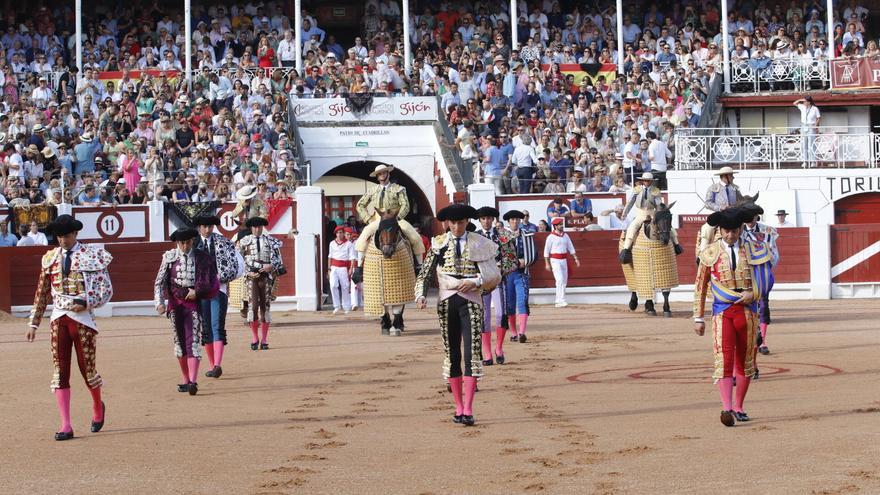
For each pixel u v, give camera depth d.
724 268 21.30
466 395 22.27
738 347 21.45
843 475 16.66
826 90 72.81
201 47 73.62
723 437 19.98
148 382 29.97
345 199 84.38
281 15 78.62
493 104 68.88
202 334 30.47
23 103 65.38
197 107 63.53
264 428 22.64
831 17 73.94
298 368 32.12
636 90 69.94
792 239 56.31
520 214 36.31
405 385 28.30
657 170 64.19
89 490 17.36
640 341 36.66
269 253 37.03
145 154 61.59
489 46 75.69
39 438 22.06
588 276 57.00
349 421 23.19
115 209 58.06
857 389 25.11
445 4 79.69
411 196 72.88
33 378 31.41
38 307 22.55
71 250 22.41
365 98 68.06
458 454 19.42
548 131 64.88
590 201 61.44
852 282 56.31
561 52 75.31
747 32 77.12
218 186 59.31
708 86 71.94
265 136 62.75
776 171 63.56
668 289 46.22
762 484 16.36
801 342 35.19
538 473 17.72
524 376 29.08
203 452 20.23
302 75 71.62
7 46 73.31
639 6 80.19
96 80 68.62
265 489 17.22
